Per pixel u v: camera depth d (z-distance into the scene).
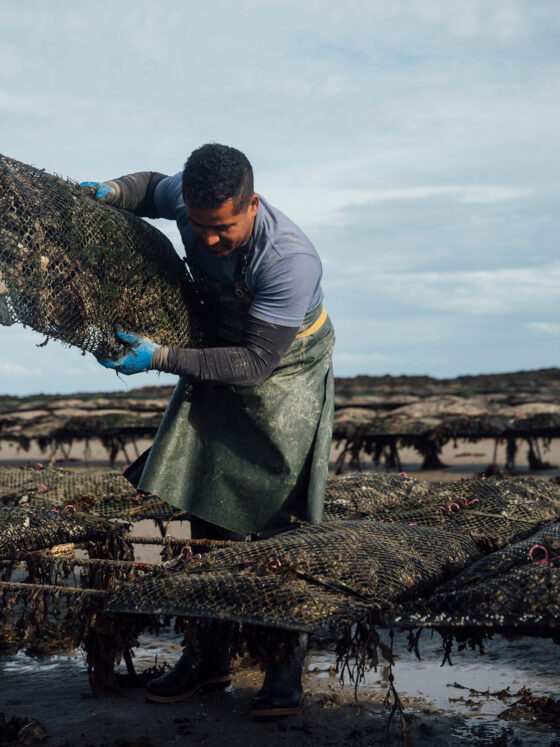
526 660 3.39
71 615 2.53
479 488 3.93
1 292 2.54
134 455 16.08
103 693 2.54
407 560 2.51
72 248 2.66
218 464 3.11
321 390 3.15
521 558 2.48
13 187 2.63
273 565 2.39
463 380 19.62
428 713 2.78
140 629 2.51
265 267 2.78
